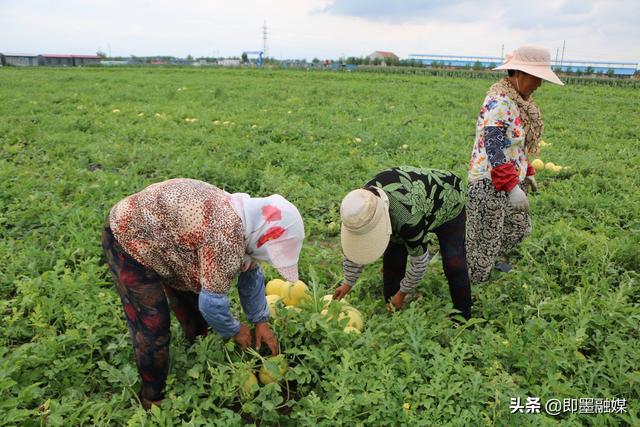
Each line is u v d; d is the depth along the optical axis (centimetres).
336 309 350
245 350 323
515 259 529
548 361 333
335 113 1507
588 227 633
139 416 277
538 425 287
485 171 409
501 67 396
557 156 927
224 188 729
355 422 291
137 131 1119
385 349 338
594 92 2352
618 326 393
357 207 310
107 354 357
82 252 483
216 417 306
